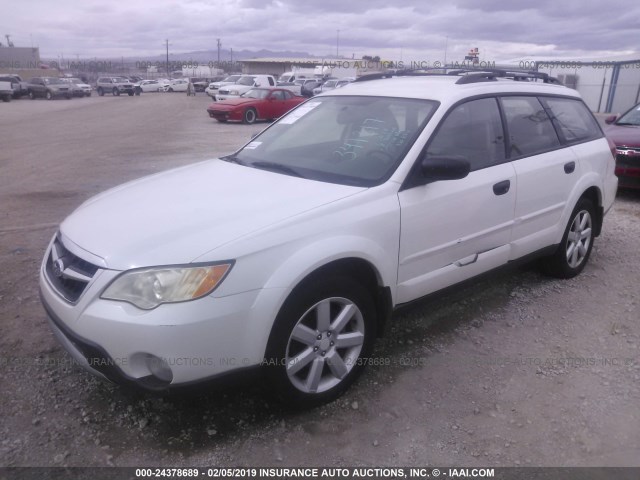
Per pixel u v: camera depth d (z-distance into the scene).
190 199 3.26
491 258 4.06
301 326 2.97
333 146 3.87
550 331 4.12
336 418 3.12
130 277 2.64
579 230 5.03
